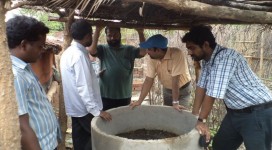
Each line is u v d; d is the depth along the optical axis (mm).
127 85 3861
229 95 2541
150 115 3230
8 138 1206
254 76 2543
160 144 2213
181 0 1543
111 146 2312
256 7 2088
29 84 1664
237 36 7449
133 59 3783
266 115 2508
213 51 2441
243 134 2607
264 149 2551
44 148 1786
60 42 4426
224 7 1807
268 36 7805
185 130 3029
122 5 2498
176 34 6898
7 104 1207
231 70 2352
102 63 3826
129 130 3191
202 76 2715
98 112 2844
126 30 8297
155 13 2805
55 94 4422
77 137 3148
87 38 2863
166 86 3627
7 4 1223
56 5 2256
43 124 1780
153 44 3012
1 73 1197
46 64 3934
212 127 4941
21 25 1663
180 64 3287
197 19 3174
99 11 2930
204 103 2408
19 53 1695
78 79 2770
